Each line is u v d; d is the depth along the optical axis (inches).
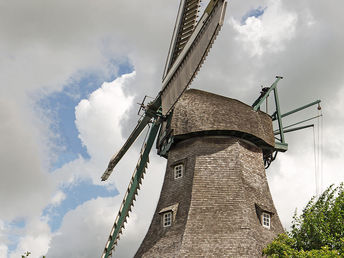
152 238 1253.7
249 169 1331.2
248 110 1397.6
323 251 1001.5
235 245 1154.7
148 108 1380.4
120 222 1360.7
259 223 1240.2
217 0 1155.3
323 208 1155.3
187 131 1342.3
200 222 1202.0
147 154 1403.8
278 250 1095.6
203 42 1179.9
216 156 1320.1
